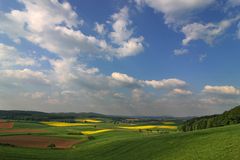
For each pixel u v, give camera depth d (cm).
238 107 10288
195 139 4838
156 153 4638
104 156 5462
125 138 7562
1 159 5016
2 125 14875
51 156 5934
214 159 3519
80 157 5753
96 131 12462
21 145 8106
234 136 4294
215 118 10494
